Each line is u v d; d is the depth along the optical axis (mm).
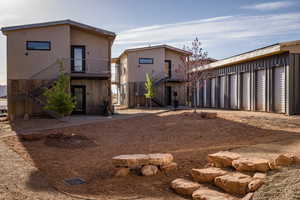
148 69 25719
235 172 4695
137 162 5328
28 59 16859
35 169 5668
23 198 3998
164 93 25625
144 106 25625
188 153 6676
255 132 8859
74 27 18141
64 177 5246
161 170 5438
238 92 17328
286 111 12969
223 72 19188
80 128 11648
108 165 6012
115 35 18484
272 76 14078
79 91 18344
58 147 8094
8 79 16609
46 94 13805
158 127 11328
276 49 12867
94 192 4438
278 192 3619
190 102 23344
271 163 4496
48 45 17141
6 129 11953
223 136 8742
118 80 32094
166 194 4352
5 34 16703
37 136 9273
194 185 4395
